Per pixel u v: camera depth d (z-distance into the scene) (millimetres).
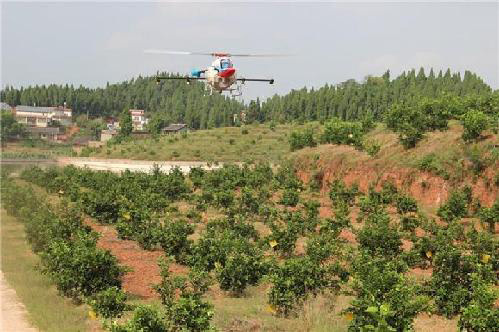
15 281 20422
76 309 17125
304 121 106250
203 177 51562
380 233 22047
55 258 18562
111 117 185875
